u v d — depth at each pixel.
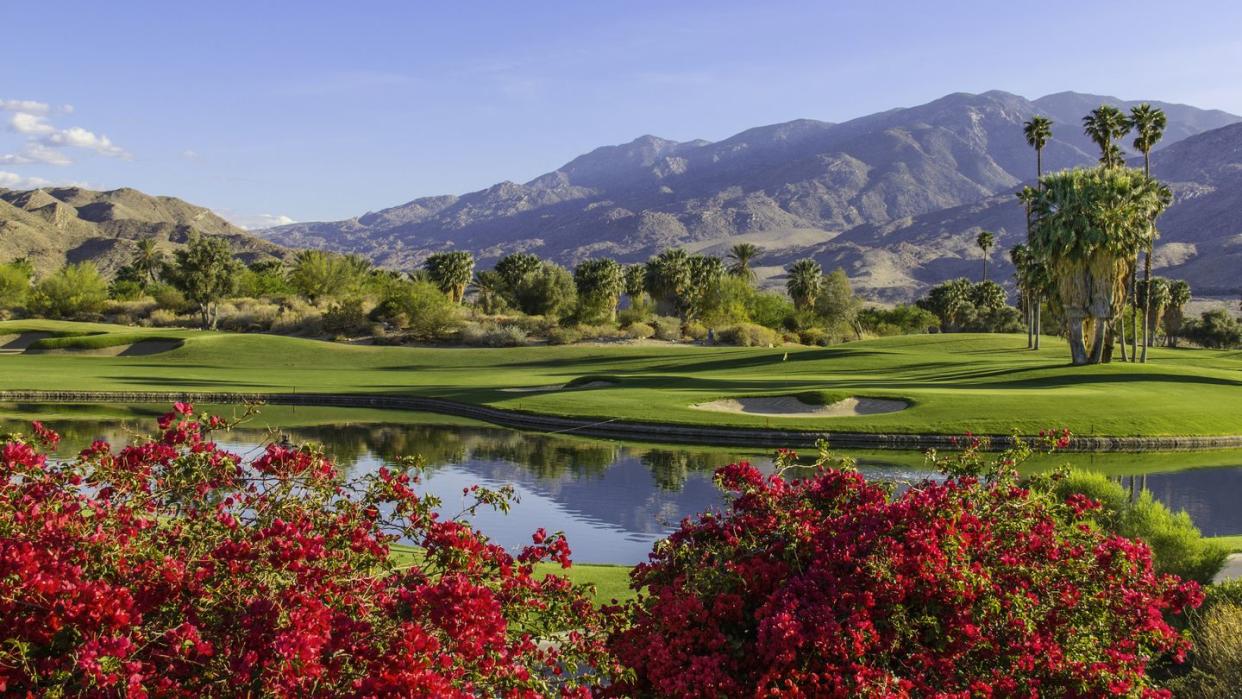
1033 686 6.17
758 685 5.74
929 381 57.69
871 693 5.53
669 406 46.25
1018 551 6.74
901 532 6.43
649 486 30.22
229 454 6.21
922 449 37.41
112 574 4.88
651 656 6.17
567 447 38.06
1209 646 8.71
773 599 6.18
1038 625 6.38
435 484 30.14
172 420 6.25
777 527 7.05
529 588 6.03
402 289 107.81
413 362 85.50
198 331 96.75
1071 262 59.72
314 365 83.31
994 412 41.69
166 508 6.02
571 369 78.56
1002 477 7.40
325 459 6.38
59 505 5.29
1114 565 6.74
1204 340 139.50
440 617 4.95
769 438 39.69
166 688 4.49
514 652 5.65
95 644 4.16
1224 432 39.84
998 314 140.88
